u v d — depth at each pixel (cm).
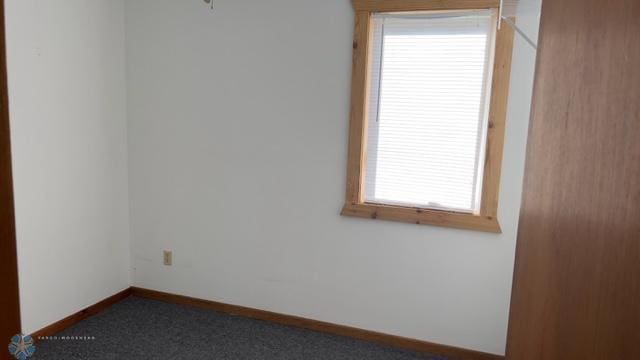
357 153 249
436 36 233
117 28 287
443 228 241
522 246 98
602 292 56
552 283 76
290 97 260
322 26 248
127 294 312
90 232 278
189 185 291
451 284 244
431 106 239
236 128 274
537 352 83
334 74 249
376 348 254
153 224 305
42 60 238
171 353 239
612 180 54
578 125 67
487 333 241
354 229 258
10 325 113
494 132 224
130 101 298
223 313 292
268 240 278
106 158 287
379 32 242
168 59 284
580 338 62
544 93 85
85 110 268
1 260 110
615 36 56
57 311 257
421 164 246
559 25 78
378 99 247
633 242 48
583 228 63
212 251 292
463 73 231
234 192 281
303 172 264
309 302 273
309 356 241
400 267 252
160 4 280
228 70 271
